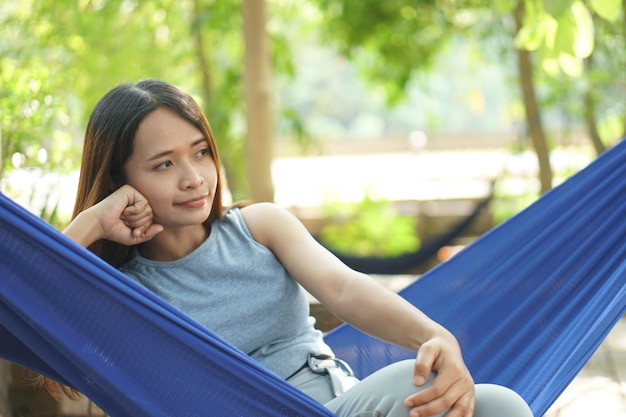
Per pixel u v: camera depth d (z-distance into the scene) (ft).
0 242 6.52
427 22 26.76
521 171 28.96
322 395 7.64
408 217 32.09
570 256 9.18
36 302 6.57
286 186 36.35
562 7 13.64
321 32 28.35
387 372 6.70
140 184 7.51
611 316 8.04
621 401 11.95
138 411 6.65
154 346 6.61
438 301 9.29
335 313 7.27
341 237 30.89
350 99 77.97
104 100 7.66
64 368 6.87
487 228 31.14
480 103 60.39
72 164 15.12
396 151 47.62
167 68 24.43
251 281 7.81
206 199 7.56
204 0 24.03
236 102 24.54
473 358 9.02
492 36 27.20
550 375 7.95
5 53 18.24
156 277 7.86
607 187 9.35
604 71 24.49
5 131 14.58
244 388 6.56
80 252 6.53
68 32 21.12
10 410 12.37
